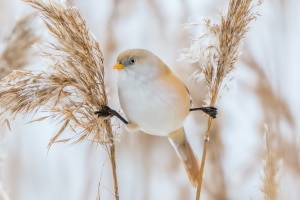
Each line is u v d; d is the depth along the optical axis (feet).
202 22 12.61
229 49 12.60
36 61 13.02
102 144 12.54
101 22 13.87
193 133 13.56
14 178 13.78
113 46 13.74
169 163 13.82
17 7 13.80
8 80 12.54
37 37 13.02
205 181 13.48
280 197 12.51
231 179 13.47
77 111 12.53
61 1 12.58
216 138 13.52
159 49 13.84
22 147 13.91
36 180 13.82
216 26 12.60
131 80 12.78
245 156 13.50
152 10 13.91
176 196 13.65
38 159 13.89
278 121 13.38
